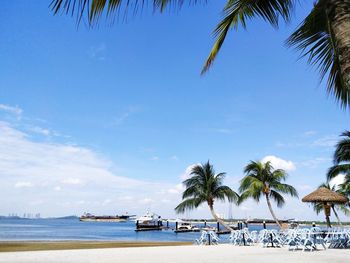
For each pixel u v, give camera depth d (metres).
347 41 3.03
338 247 15.00
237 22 4.80
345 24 3.09
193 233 72.62
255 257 11.62
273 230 16.81
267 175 31.59
